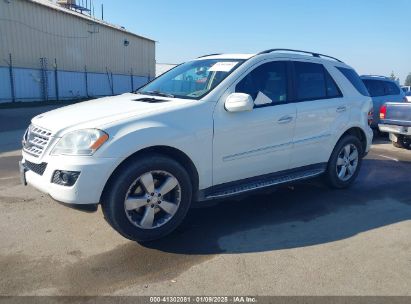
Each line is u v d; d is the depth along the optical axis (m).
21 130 11.19
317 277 3.13
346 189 5.59
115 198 3.31
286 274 3.16
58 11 25.22
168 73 5.05
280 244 3.71
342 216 4.51
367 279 3.13
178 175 3.60
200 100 3.81
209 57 4.87
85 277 3.03
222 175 3.99
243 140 4.05
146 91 4.66
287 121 4.45
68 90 26.97
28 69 23.09
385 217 4.52
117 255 3.40
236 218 4.34
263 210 4.62
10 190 5.07
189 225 4.10
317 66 5.06
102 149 3.19
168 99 3.98
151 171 3.45
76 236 3.75
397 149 9.20
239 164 4.09
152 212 3.54
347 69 5.58
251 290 2.92
